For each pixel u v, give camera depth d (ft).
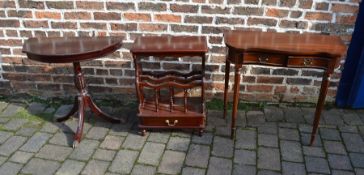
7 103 10.51
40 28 9.67
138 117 9.16
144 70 9.97
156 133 9.14
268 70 9.84
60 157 8.33
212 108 10.21
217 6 9.03
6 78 10.59
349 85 9.99
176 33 9.51
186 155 8.37
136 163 8.13
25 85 10.69
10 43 9.94
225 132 9.18
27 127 9.42
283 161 8.19
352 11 8.81
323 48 7.45
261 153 8.43
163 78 8.63
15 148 8.62
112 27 9.53
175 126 8.95
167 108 9.04
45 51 7.76
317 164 8.11
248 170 7.92
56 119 9.65
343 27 9.07
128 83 10.38
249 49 7.53
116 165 8.07
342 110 10.12
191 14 9.19
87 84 10.46
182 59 9.85
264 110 10.09
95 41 8.49
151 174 7.80
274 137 9.00
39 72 10.39
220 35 9.43
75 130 9.33
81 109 9.02
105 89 10.55
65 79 10.48
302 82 9.96
